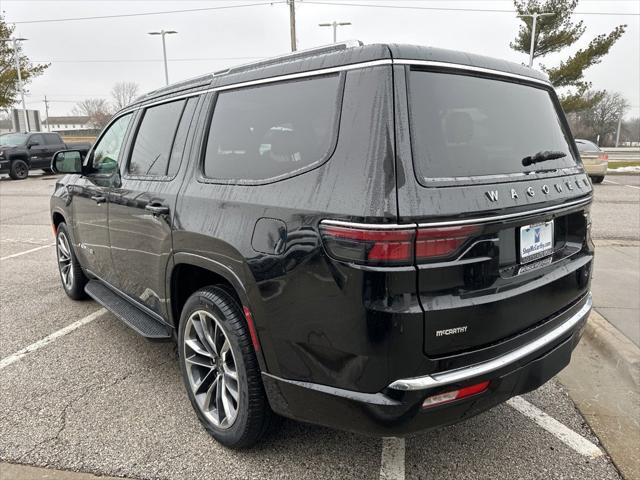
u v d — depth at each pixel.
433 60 2.10
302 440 2.73
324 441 2.72
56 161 4.09
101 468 2.50
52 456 2.59
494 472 2.48
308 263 2.01
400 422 1.95
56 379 3.41
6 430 2.81
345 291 1.91
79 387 3.30
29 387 3.30
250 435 2.49
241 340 2.39
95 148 4.31
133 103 3.83
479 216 1.96
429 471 2.49
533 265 2.29
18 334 4.17
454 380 1.96
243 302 2.31
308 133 2.17
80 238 4.40
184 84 3.14
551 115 2.72
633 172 20.22
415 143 1.93
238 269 2.31
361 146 1.95
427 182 1.90
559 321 2.47
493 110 2.32
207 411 2.74
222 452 2.63
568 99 27.45
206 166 2.72
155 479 2.43
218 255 2.43
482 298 2.01
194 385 2.82
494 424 2.89
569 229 2.58
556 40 27.20
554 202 2.33
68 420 2.92
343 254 1.91
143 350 3.86
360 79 2.03
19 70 26.53
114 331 4.23
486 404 2.14
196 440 2.73
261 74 2.50
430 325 1.89
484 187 2.04
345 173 1.96
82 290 4.89
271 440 2.72
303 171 2.13
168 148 3.09
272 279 2.15
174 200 2.80
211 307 2.53
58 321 4.47
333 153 2.03
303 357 2.11
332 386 2.05
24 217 10.47
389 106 1.93
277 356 2.21
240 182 2.43
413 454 2.62
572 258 2.60
